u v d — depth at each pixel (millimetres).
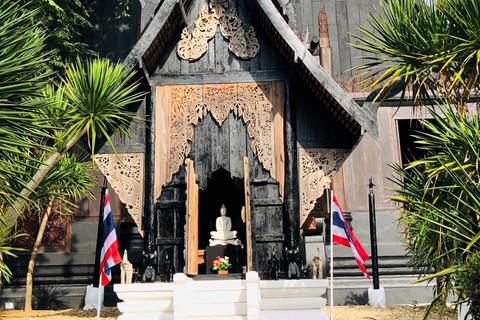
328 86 9641
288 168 10289
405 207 8812
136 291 9422
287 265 9883
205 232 11883
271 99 10680
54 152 8352
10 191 7199
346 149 10422
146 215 10180
